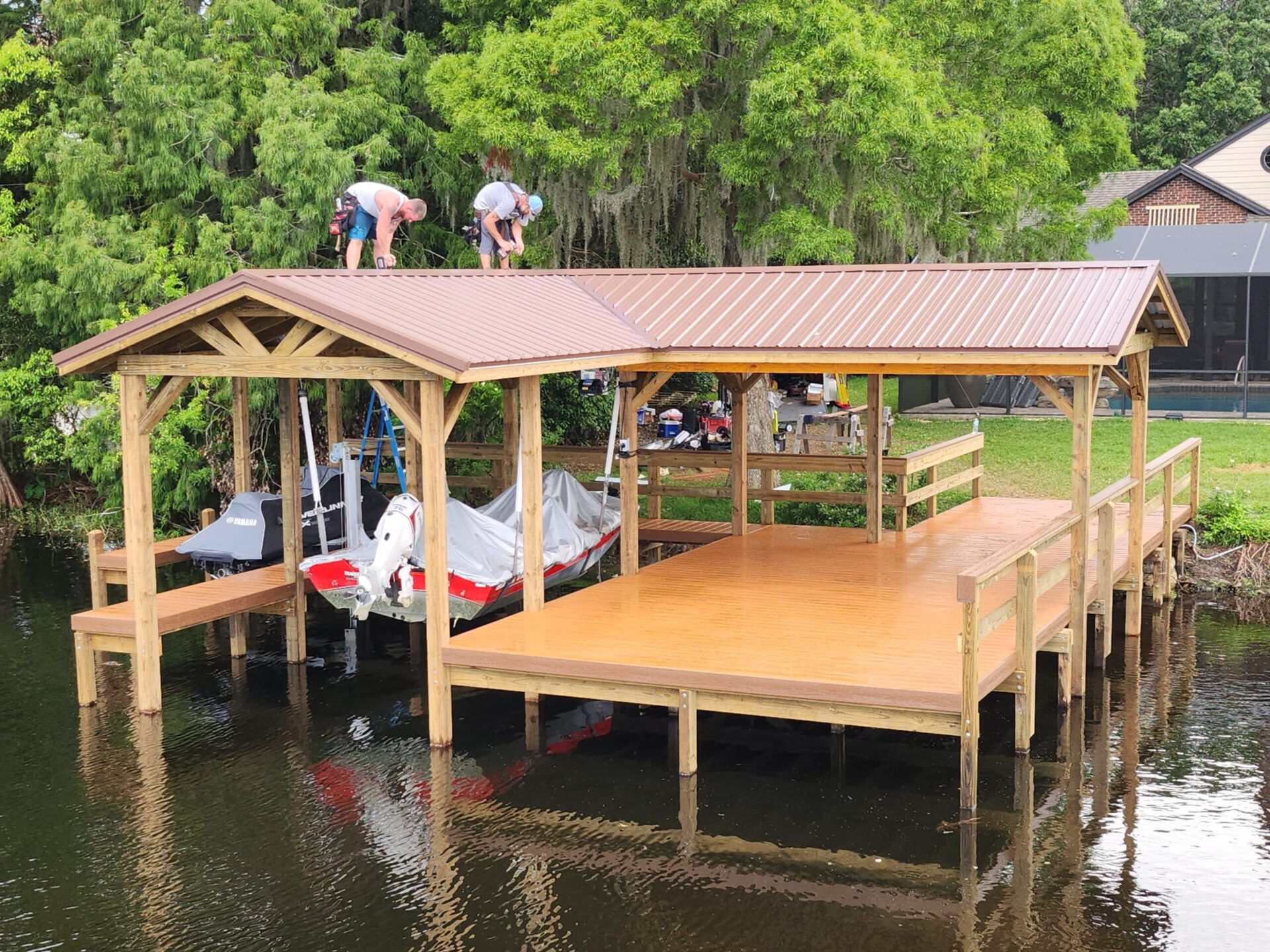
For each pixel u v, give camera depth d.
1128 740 10.77
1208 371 24.52
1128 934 7.48
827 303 12.81
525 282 13.65
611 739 11.10
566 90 18.23
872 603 11.99
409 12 23.27
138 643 11.74
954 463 20.75
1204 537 16.39
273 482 20.59
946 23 19.95
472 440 22.22
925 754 10.59
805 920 7.70
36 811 9.59
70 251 18.66
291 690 12.62
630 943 7.47
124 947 7.54
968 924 7.62
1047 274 12.61
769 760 10.50
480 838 9.01
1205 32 45.25
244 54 20.11
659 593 12.56
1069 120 20.69
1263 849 8.62
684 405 26.97
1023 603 10.05
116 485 20.08
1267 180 33.12
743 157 18.09
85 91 20.61
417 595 12.34
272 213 18.69
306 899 8.10
